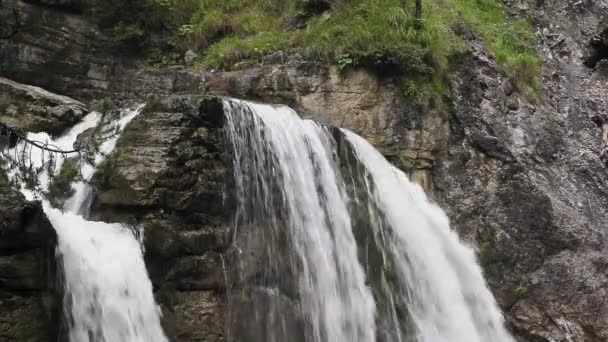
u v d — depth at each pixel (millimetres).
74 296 8492
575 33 20266
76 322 8430
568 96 17984
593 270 13492
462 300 13070
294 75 14562
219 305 9977
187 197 10273
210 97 11008
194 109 10812
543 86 17781
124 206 9953
